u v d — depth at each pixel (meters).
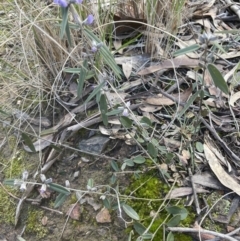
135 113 0.45
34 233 0.43
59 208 0.43
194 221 0.39
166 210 0.40
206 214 0.39
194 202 0.40
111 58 0.39
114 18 0.51
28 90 0.50
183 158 0.42
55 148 0.43
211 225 0.39
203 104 0.45
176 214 0.38
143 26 0.51
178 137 0.43
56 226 0.43
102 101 0.39
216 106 0.45
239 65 0.46
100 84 0.40
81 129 0.46
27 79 0.50
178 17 0.49
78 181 0.44
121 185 0.42
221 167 0.41
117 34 0.52
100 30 0.47
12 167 0.47
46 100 0.48
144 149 0.41
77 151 0.45
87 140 0.45
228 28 0.52
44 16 0.48
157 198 0.41
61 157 0.45
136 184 0.42
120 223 0.41
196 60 0.48
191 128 0.43
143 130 0.42
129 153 0.43
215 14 0.54
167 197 0.40
